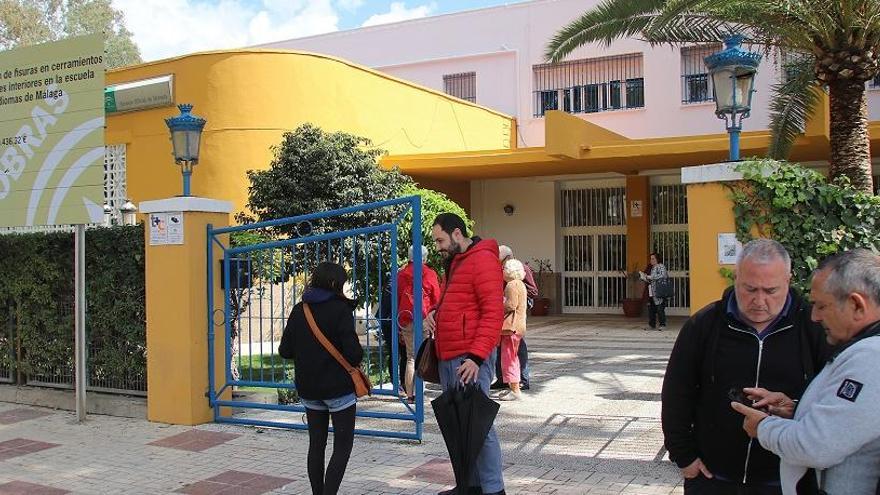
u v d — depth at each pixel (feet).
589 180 71.31
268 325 43.06
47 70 28.45
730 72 21.40
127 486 19.92
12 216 29.22
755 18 31.17
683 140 51.57
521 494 18.26
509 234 73.36
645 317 66.90
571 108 74.28
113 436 25.13
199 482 20.08
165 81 51.03
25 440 25.02
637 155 52.85
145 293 27.40
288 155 38.96
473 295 16.94
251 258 26.96
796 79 37.81
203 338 26.43
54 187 28.17
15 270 30.73
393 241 23.40
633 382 32.99
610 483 19.03
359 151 39.86
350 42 84.74
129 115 53.57
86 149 27.55
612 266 71.00
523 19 76.33
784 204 20.52
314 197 38.19
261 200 38.88
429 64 80.53
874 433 7.98
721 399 10.30
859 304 8.50
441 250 17.43
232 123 50.70
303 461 21.88
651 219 69.31
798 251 20.62
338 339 17.38
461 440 16.03
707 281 21.34
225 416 26.89
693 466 10.67
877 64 29.68
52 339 30.14
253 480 20.15
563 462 20.95
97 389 29.04
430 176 66.64
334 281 17.71
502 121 74.84
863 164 30.12
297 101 52.65
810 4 28.71
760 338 10.08
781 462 9.34
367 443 23.45
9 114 29.37
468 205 74.08
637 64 71.51
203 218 26.40
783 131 38.63
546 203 71.92
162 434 25.14
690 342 10.71
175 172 51.57
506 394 30.37
